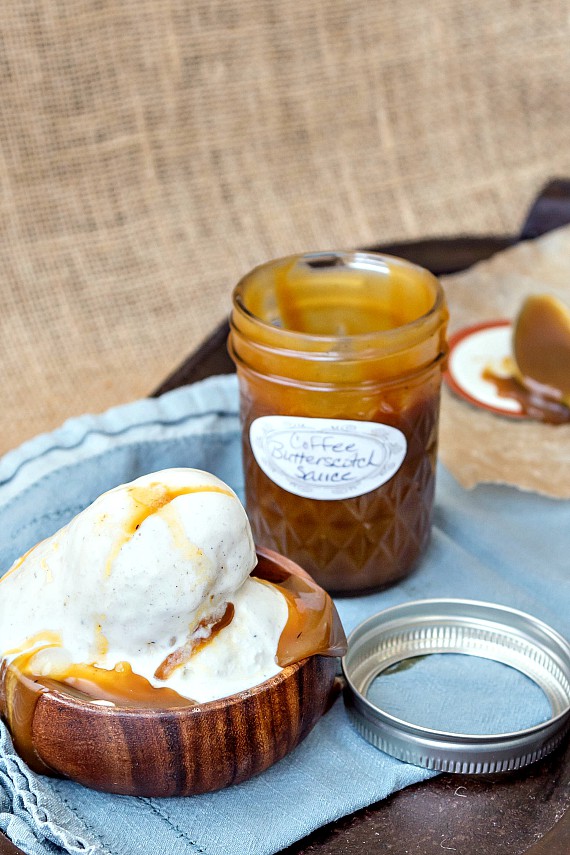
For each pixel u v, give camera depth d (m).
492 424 0.75
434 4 1.01
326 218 1.01
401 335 0.60
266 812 0.56
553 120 1.06
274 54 0.97
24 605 0.56
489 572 0.66
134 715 0.54
